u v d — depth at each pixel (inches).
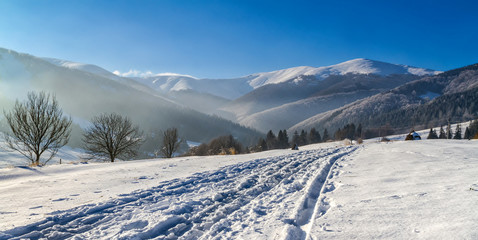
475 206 113.6
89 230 127.9
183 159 509.0
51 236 120.1
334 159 392.5
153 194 199.8
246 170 319.3
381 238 94.9
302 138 4116.6
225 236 116.2
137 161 483.2
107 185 238.1
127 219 143.7
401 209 122.9
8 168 343.0
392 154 395.5
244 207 163.2
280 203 165.5
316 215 131.3
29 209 160.1
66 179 271.0
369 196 154.5
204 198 186.2
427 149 423.5
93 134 861.8
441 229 94.7
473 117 5541.3
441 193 142.2
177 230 128.6
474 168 213.9
